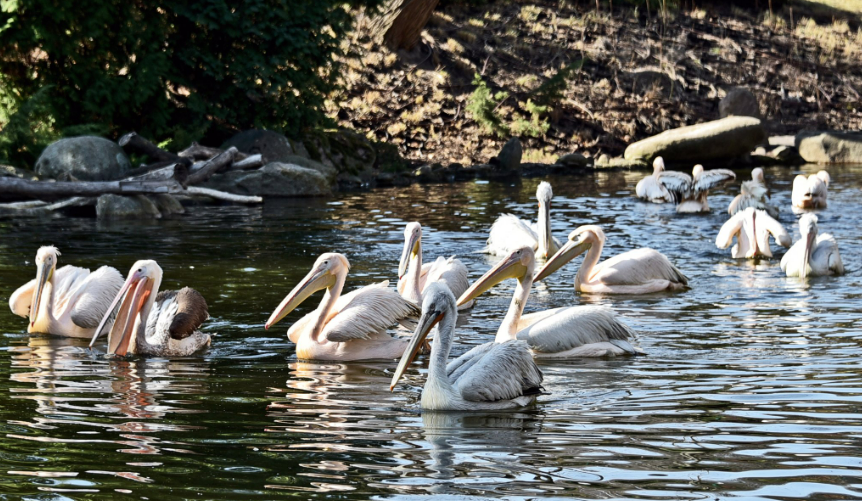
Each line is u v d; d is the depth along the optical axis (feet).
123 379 30.68
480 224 67.92
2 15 87.40
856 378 29.71
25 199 73.87
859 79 148.97
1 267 49.06
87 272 40.04
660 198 80.89
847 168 109.29
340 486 20.67
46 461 22.29
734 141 114.62
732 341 35.32
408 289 41.70
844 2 174.91
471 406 27.09
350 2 105.91
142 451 23.08
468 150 115.03
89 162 79.71
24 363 32.83
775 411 26.32
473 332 37.45
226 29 94.63
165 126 95.35
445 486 20.63
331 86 102.78
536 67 134.92
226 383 30.27
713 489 20.43
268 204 80.33
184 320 34.40
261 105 100.83
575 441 23.91
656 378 30.35
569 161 111.55
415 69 127.95
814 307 41.27
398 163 106.93
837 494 20.11
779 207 76.59
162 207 74.74
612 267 45.85
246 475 21.36
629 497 20.01
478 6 146.82
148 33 92.79
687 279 48.55
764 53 149.69
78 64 90.84
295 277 47.11
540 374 29.30
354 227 66.03
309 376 31.37
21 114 84.69
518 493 20.24
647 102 131.03
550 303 43.42
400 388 29.81
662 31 149.28
